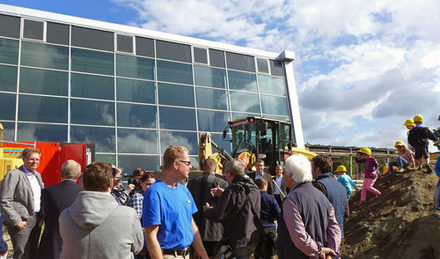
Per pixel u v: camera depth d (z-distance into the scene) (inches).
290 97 800.9
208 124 696.4
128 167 601.9
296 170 122.3
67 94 592.7
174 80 691.4
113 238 90.7
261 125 388.5
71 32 625.9
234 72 759.7
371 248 261.3
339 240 122.9
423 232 232.1
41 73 583.8
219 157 370.9
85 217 88.7
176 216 115.7
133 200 189.0
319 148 1061.1
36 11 604.7
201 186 178.2
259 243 158.2
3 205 173.2
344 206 153.9
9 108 545.3
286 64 821.9
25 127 547.5
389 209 314.8
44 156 386.9
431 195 311.3
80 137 579.5
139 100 648.4
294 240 111.0
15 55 572.7
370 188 363.6
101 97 617.9
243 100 750.5
